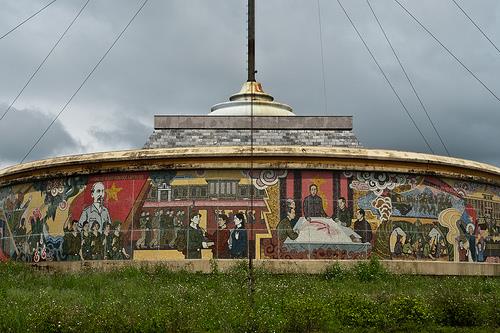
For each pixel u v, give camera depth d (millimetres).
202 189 18766
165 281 16375
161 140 22250
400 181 19312
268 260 18203
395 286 16016
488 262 20578
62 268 19531
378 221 18906
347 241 18625
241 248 18453
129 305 11969
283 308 11539
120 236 19062
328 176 18859
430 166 19641
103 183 19609
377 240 18781
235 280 16109
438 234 19500
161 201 18922
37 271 18969
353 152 18953
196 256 18453
